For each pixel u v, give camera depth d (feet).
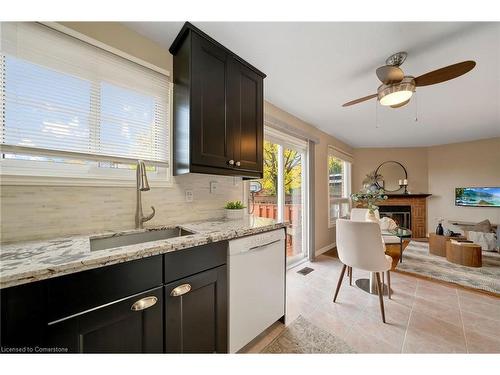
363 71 6.29
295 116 10.05
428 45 5.07
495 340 4.82
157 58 5.02
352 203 16.60
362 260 5.91
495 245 11.50
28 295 2.12
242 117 5.36
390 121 10.75
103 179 4.17
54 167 3.77
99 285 2.52
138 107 4.72
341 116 10.12
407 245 13.04
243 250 4.27
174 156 5.03
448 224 14.29
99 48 4.17
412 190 16.79
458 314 5.87
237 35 4.81
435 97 7.92
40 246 3.03
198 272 3.53
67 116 3.82
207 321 3.68
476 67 5.94
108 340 2.60
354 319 5.68
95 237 3.76
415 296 6.88
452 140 15.02
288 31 4.67
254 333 4.53
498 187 14.02
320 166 12.24
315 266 9.84
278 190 9.43
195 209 5.66
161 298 3.07
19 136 3.37
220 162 4.83
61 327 2.27
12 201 3.29
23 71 3.42
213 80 4.71
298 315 5.87
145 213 4.74
